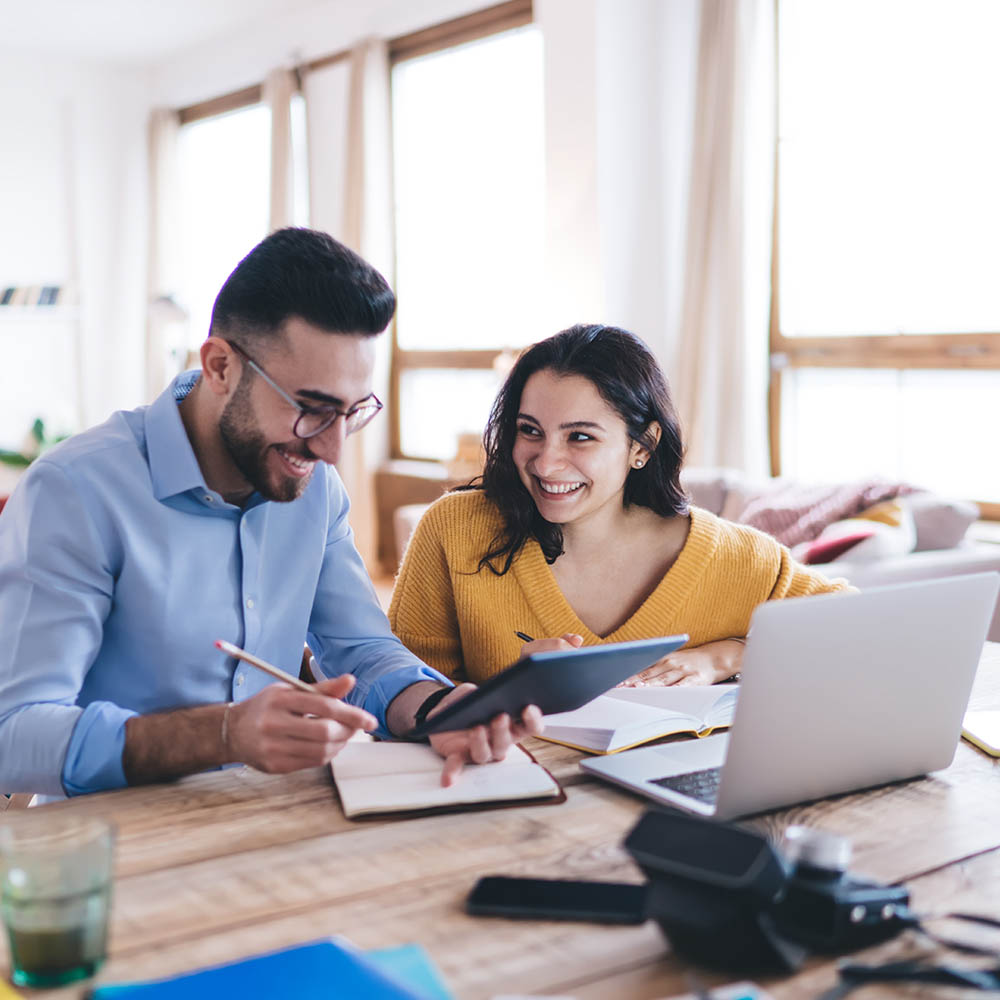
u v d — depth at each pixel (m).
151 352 8.14
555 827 1.11
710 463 4.95
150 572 1.42
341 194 6.71
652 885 0.86
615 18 4.88
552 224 5.16
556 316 5.21
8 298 7.76
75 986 0.80
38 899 0.79
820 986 0.81
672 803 1.16
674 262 5.17
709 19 4.81
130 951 0.85
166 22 7.04
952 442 4.32
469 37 5.89
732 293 4.75
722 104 4.74
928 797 1.21
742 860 0.83
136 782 1.23
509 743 1.27
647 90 5.01
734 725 1.07
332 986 0.74
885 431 4.57
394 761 1.27
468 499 1.83
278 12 6.84
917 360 4.38
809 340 4.79
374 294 1.30
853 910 0.85
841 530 3.59
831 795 1.20
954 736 1.26
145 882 0.97
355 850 1.05
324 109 6.77
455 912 0.92
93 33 7.29
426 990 0.76
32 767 1.23
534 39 5.64
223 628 1.49
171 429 1.42
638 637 1.72
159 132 8.08
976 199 4.18
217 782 1.23
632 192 5.02
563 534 1.76
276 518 1.55
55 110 7.95
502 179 5.93
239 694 1.51
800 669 1.08
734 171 4.70
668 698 1.48
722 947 0.83
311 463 1.37
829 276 4.74
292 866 1.01
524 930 0.89
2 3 6.60
